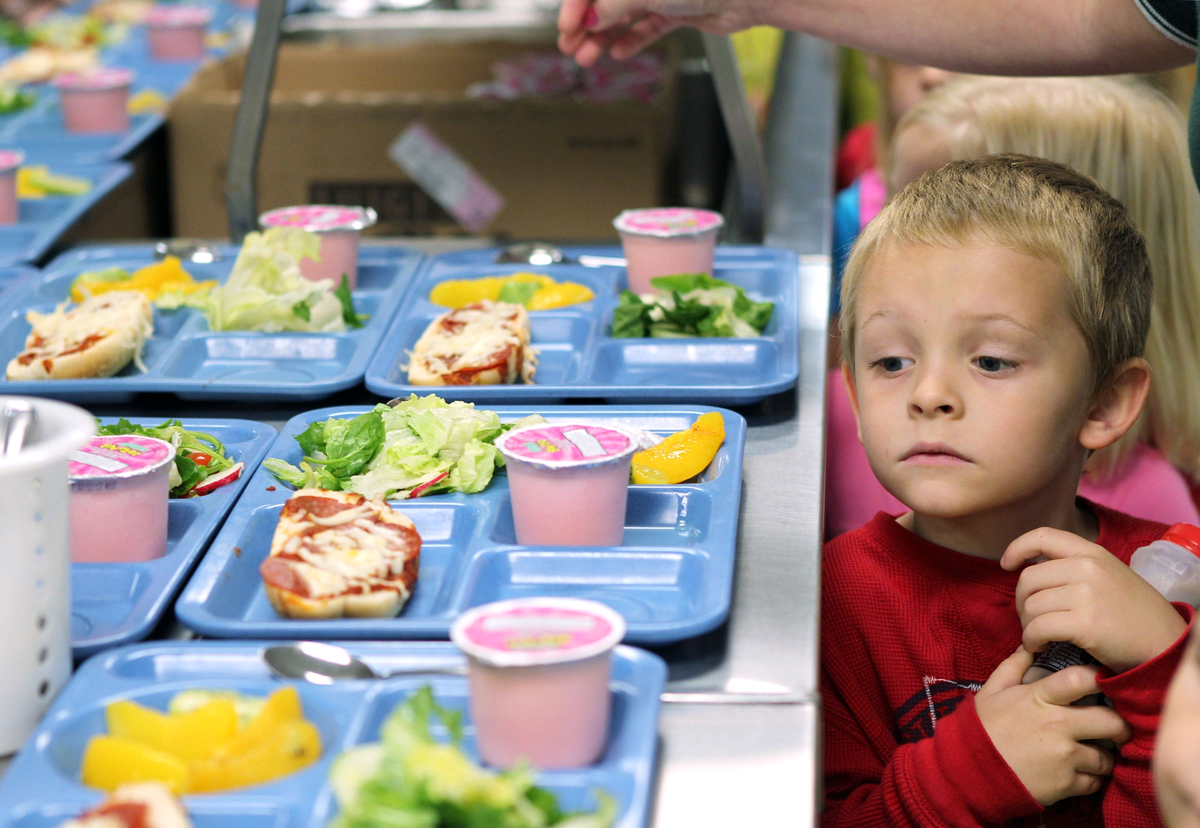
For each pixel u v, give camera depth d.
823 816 1.34
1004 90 2.02
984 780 1.20
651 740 0.90
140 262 2.09
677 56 3.55
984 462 1.27
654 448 1.41
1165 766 0.77
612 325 1.82
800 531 1.27
